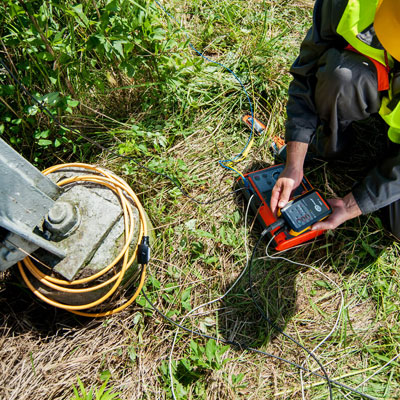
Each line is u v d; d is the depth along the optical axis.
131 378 1.42
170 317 1.52
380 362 1.50
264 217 1.66
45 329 1.50
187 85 2.04
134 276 1.52
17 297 1.55
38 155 1.80
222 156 1.94
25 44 1.54
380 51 1.24
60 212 1.28
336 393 1.44
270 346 1.52
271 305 1.59
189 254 1.66
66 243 1.31
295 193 1.65
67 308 1.32
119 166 1.82
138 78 1.95
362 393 1.43
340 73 1.33
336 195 1.84
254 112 2.07
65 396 1.38
